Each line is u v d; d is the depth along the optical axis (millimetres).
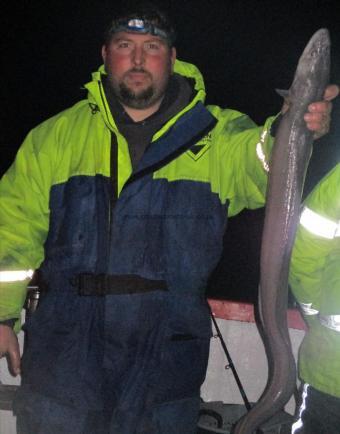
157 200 1562
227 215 1620
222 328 1959
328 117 1396
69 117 1658
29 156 1641
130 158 1604
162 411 1570
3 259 1619
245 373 1946
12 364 1628
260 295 1485
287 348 1504
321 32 1372
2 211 1642
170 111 1607
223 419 1858
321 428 1519
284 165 1408
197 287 1582
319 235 1444
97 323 1557
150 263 1554
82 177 1588
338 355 1486
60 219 1600
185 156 1580
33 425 1600
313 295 1520
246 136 1546
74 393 1560
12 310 1635
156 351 1558
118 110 1623
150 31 1572
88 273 1559
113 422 1561
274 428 1778
